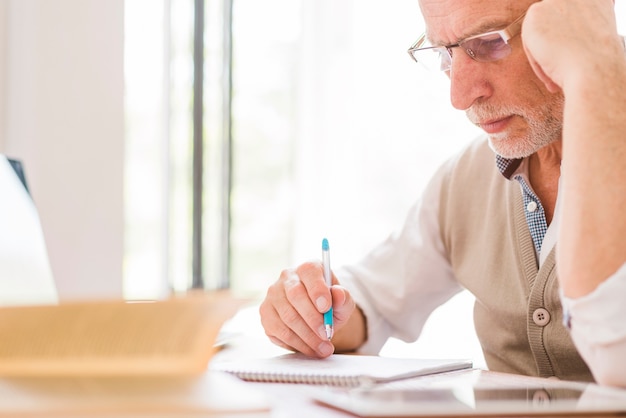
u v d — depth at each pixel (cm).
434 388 75
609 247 80
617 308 76
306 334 103
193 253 267
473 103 112
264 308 110
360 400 68
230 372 89
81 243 184
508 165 121
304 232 301
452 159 143
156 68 243
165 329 70
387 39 293
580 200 83
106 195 189
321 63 303
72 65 183
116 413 58
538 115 110
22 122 177
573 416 64
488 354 129
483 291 127
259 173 292
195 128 268
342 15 300
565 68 92
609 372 76
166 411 58
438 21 112
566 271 82
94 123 187
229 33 279
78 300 72
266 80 292
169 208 253
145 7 236
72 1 182
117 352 69
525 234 120
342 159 301
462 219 135
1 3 175
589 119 86
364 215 298
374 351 138
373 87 296
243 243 287
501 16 107
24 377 67
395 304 141
